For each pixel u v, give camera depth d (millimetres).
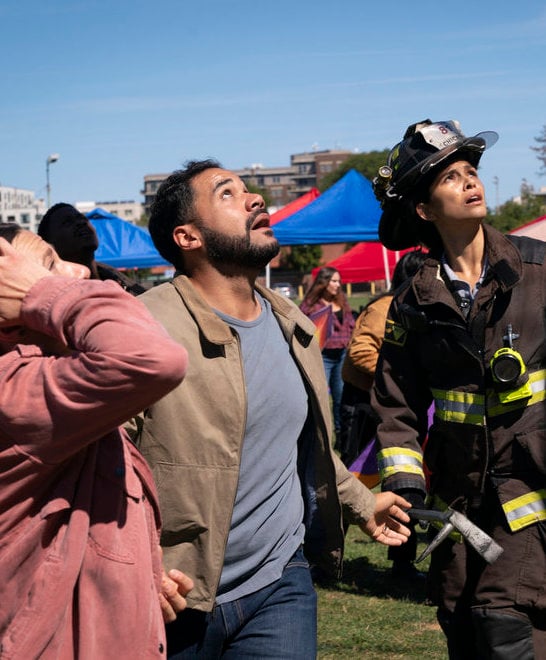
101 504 1969
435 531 3393
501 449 3174
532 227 7488
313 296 10906
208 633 2727
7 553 1912
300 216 14641
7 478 1896
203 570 2664
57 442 1861
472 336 3197
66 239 5008
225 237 2859
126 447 2062
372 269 23094
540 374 3172
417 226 3424
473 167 3318
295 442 2896
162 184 2963
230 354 2768
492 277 3188
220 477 2689
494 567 3141
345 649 5188
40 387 1859
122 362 1791
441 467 3344
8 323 1945
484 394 3188
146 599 1969
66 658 1909
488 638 3115
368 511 3113
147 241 18328
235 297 2918
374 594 6227
